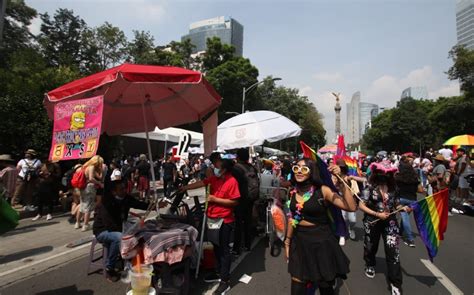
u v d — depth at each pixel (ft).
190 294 13.25
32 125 35.86
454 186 35.78
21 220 27.58
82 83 12.64
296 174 10.24
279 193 21.54
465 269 16.66
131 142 77.61
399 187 20.83
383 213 13.43
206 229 14.35
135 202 15.74
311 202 9.95
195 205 16.44
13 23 103.45
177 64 105.60
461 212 33.94
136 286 11.29
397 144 181.98
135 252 12.04
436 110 154.10
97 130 10.91
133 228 12.78
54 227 25.31
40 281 14.76
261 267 16.70
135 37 110.22
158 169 62.18
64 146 11.59
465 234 24.54
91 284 14.40
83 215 27.37
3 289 13.91
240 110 114.93
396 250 13.34
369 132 243.19
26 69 71.51
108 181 15.49
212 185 14.10
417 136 172.45
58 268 16.48
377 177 14.43
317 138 188.85
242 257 18.34
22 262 17.39
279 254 18.89
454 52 100.63
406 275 15.80
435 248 13.48
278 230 18.44
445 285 14.56
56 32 115.65
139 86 16.20
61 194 31.58
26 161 30.22
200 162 57.67
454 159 40.75
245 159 19.72
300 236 10.00
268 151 91.76
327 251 9.54
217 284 14.23
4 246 20.36
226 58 117.19
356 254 19.17
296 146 185.47
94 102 11.21
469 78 100.07
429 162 43.73
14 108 35.78
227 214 13.82
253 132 21.47
